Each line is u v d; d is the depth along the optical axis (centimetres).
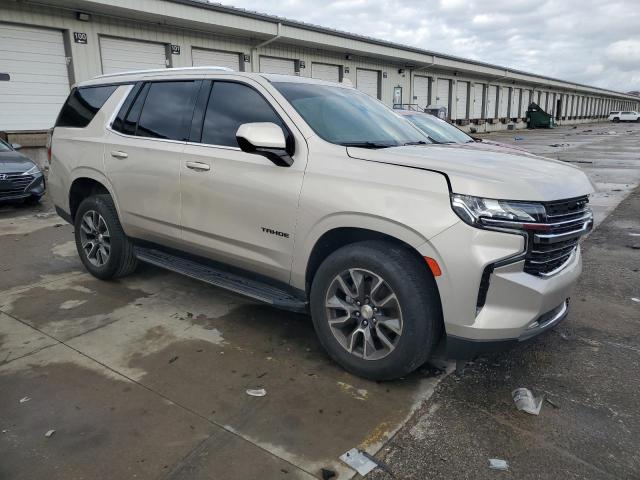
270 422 274
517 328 276
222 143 373
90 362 336
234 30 1728
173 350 354
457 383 315
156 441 257
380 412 284
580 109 7588
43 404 287
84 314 414
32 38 1334
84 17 1395
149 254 449
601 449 255
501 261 268
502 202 268
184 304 438
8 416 276
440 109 2580
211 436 261
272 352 353
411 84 2988
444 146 377
